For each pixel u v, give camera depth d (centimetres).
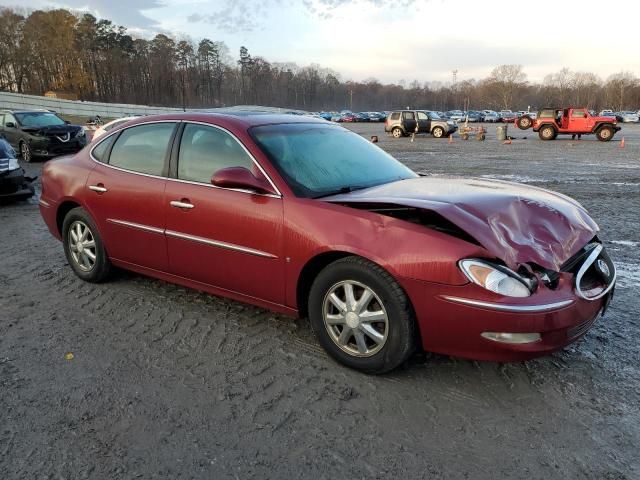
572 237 315
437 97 14588
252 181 340
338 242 306
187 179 390
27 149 1631
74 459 247
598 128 3000
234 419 278
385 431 267
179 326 392
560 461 244
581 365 330
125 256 446
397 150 2372
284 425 273
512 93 12375
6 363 339
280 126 397
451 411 283
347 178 376
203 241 375
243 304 432
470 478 234
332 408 287
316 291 327
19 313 420
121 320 405
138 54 10406
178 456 250
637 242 654
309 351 351
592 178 1323
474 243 279
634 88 11019
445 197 321
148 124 433
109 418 279
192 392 304
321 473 238
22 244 650
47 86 9281
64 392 304
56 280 500
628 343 360
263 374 322
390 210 307
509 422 273
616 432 264
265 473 238
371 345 313
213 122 388
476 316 271
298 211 327
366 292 305
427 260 279
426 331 289
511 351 273
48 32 9031
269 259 341
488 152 2233
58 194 491
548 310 269
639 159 1861
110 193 439
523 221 310
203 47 11194
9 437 263
